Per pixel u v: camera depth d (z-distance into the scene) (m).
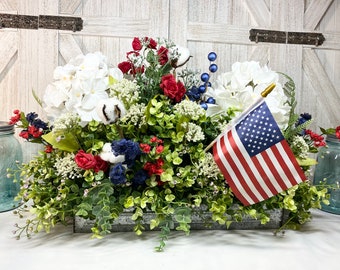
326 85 1.85
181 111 1.26
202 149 1.31
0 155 1.53
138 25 1.71
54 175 1.30
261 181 1.23
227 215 1.35
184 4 1.73
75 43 1.69
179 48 1.46
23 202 1.36
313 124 1.86
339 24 1.84
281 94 1.42
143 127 1.28
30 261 1.09
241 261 1.13
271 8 1.79
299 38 1.81
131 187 1.27
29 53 1.67
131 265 1.08
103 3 1.70
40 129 1.35
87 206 1.20
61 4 1.68
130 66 1.46
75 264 1.08
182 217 1.22
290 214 1.39
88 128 1.31
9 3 1.65
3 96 1.69
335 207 1.61
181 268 1.08
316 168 1.70
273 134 1.22
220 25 1.76
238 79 1.40
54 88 1.35
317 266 1.12
